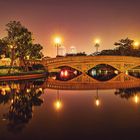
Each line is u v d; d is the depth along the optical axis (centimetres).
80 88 4619
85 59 7794
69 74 8600
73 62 7769
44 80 6122
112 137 1622
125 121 1988
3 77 5416
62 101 3016
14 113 2320
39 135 1673
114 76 7825
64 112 2334
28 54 7138
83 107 2595
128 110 2411
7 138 1630
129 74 8356
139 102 2906
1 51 6869
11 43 6688
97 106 2652
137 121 1984
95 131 1738
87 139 1588
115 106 2645
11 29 6681
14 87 4494
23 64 7300
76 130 1762
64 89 4412
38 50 7512
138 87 4741
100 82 5975
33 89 4294
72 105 2728
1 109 2531
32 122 1983
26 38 6850
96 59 7825
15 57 6931
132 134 1675
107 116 2161
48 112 2342
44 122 1977
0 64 8200
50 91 4081
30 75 6228
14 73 5794
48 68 7681
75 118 2098
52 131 1742
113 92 3959
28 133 1712
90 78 7019
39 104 2820
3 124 1934
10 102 2959
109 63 7912
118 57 7919
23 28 6769
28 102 2945
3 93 3734
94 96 3472
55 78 6862
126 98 3244
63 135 1661
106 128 1798
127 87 4756
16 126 1869
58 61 7706
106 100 3080
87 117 2127
